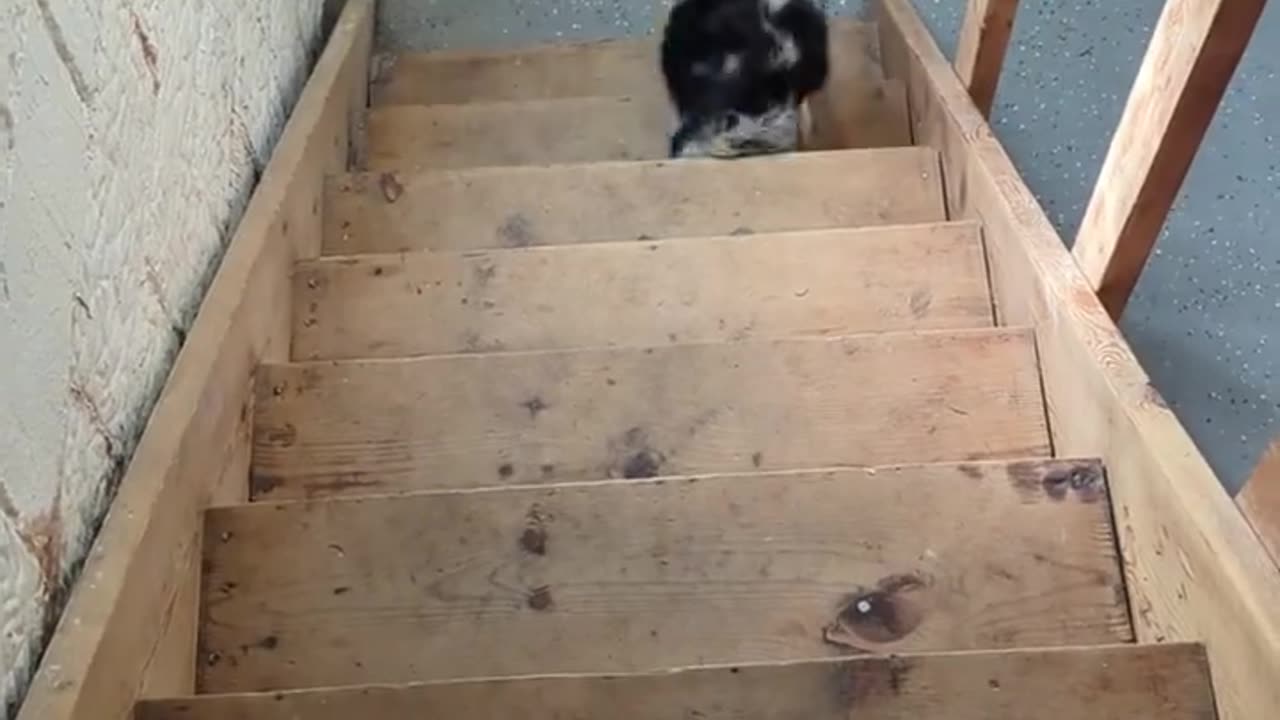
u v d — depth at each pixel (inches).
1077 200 96.4
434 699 42.8
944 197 81.2
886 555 50.6
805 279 70.3
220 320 57.2
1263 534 47.7
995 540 50.9
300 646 49.3
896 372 60.8
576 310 69.4
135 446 51.7
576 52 108.5
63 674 39.7
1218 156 93.7
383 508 51.3
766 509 51.0
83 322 47.8
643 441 59.4
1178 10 54.4
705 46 91.8
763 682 42.8
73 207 47.3
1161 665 43.4
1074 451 56.6
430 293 70.0
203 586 50.2
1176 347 83.7
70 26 47.4
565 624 49.4
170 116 59.1
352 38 98.5
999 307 69.2
